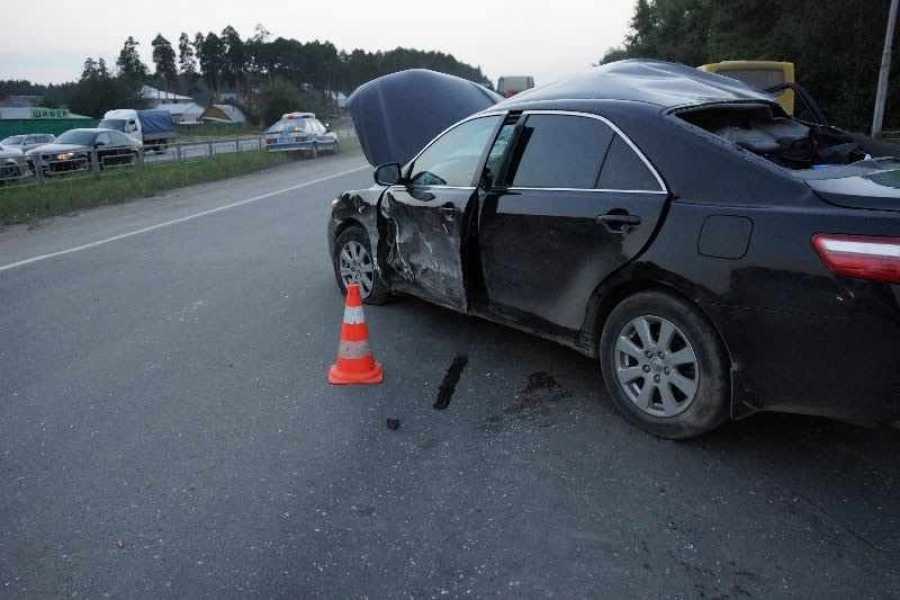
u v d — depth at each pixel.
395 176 5.09
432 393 4.17
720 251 3.06
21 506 3.12
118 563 2.71
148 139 34.88
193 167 20.41
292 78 147.12
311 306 6.04
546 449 3.46
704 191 3.20
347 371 4.38
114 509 3.07
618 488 3.11
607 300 3.65
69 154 18.59
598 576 2.56
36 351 5.15
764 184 3.04
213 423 3.88
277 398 4.18
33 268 8.02
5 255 9.01
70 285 7.10
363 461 3.41
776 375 2.96
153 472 3.37
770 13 27.33
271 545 2.79
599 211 3.54
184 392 4.32
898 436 3.44
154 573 2.65
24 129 39.72
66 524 2.98
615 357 3.60
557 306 3.88
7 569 2.70
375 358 4.73
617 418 3.74
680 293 3.27
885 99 21.92
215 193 15.72
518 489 3.13
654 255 3.29
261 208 12.55
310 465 3.39
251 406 4.08
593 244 3.57
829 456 3.30
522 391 4.14
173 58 165.88
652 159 3.42
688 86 4.01
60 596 2.54
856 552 2.64
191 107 99.06
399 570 2.63
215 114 86.50
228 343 5.18
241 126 70.56
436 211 4.55
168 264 7.94
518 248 4.00
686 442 3.46
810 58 24.52
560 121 3.95
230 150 29.48
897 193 2.79
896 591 2.44
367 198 5.40
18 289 7.03
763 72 12.41
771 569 2.57
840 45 24.28
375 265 5.47
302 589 2.54
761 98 4.06
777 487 3.07
